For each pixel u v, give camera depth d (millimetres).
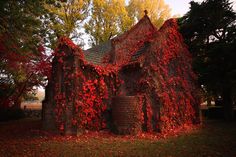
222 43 20797
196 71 21562
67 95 16469
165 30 18688
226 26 21578
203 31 22328
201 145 11719
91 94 16609
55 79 17578
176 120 17891
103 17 36750
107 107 17312
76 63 16359
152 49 17500
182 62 19656
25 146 12273
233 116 23016
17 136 16062
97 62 19469
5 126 22234
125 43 20156
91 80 16875
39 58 21609
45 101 18297
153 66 17109
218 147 11156
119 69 18312
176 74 18906
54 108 17359
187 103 19234
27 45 14430
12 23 12898
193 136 14531
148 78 16719
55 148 11656
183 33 23344
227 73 20766
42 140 14281
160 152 10398
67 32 33062
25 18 13078
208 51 21797
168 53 18422
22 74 24641
